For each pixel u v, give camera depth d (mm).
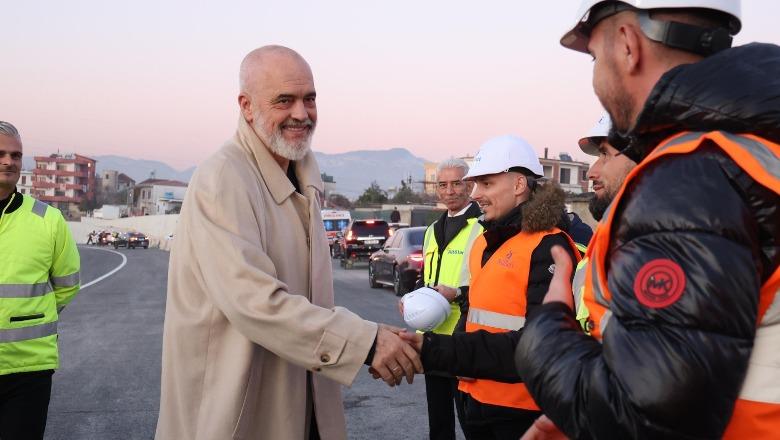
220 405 2178
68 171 131000
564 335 1199
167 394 2283
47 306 3482
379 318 10945
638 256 1051
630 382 1011
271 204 2402
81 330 10055
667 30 1149
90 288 17484
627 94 1229
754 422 1022
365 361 2088
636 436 1021
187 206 2262
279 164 2572
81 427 5137
